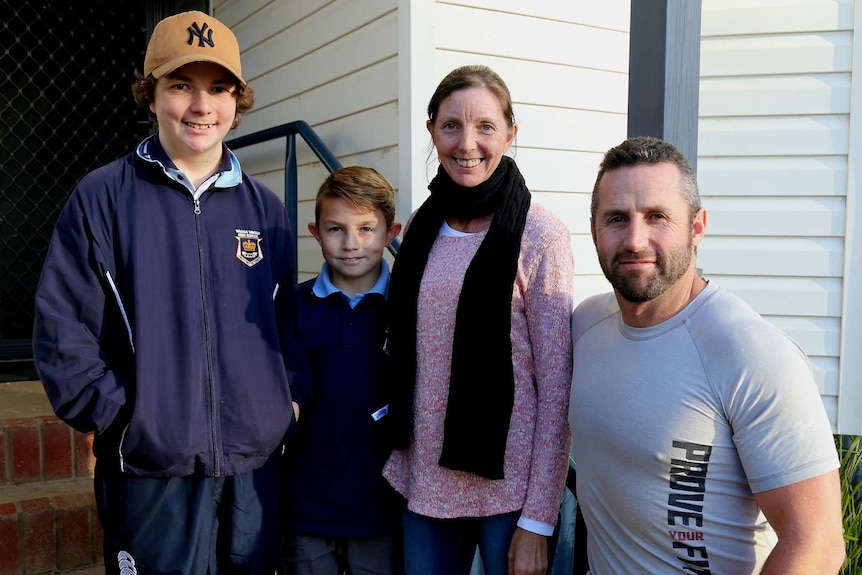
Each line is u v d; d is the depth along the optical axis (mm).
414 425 1658
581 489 1509
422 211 1728
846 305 3000
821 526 1191
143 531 1591
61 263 1525
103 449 1587
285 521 1857
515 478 1569
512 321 1561
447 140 1603
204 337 1601
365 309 1872
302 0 3119
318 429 1817
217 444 1606
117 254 1557
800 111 3002
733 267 3096
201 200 1647
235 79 1628
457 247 1642
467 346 1554
